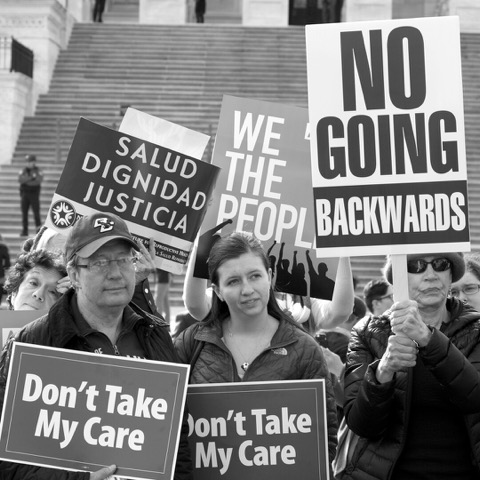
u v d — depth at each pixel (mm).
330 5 47219
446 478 6184
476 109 35094
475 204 29469
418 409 6207
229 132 7664
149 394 5621
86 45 39094
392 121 6121
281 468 6168
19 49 35500
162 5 46594
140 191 7277
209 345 6570
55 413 5594
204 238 7551
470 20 44156
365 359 6375
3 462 5645
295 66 37844
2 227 29688
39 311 7078
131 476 5566
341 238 6129
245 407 6195
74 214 7285
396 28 6125
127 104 35750
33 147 33969
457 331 6316
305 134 7633
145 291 7340
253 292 6336
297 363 6410
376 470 6219
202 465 6191
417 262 6262
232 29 39812
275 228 7598
